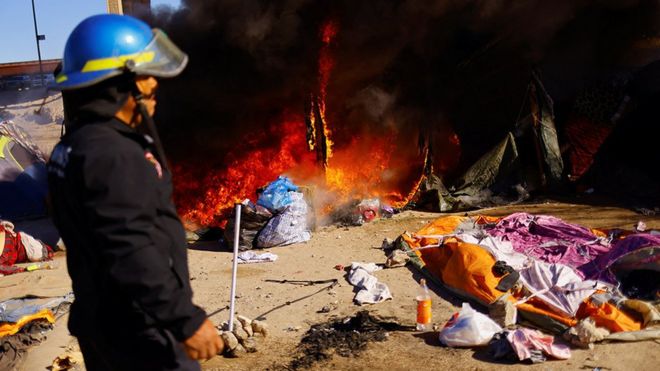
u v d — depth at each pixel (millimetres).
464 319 4418
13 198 9188
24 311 5129
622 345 4246
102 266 1766
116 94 1906
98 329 1934
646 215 8031
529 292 4891
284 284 5988
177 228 1926
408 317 5012
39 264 7047
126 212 1721
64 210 1887
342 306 5324
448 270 5562
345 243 7402
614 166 9672
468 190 9320
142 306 1740
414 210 9141
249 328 4527
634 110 9727
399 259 6262
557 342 4340
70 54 1940
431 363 4152
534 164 9570
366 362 4215
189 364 1927
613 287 5043
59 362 4234
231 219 7520
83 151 1771
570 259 5926
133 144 1836
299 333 4801
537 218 7121
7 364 4352
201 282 6184
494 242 6078
